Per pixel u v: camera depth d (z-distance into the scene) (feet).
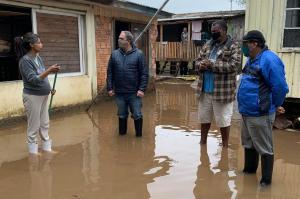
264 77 13.80
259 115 14.02
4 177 15.53
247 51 14.42
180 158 18.07
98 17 32.96
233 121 26.05
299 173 16.28
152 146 20.07
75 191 14.19
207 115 19.81
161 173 16.05
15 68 30.04
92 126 24.63
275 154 19.07
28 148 18.83
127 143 20.62
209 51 19.08
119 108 21.90
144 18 40.50
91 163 17.29
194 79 53.01
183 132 23.25
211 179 15.39
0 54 29.04
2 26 30.91
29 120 17.99
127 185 14.75
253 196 13.78
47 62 28.25
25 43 17.12
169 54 59.67
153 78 42.65
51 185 14.74
